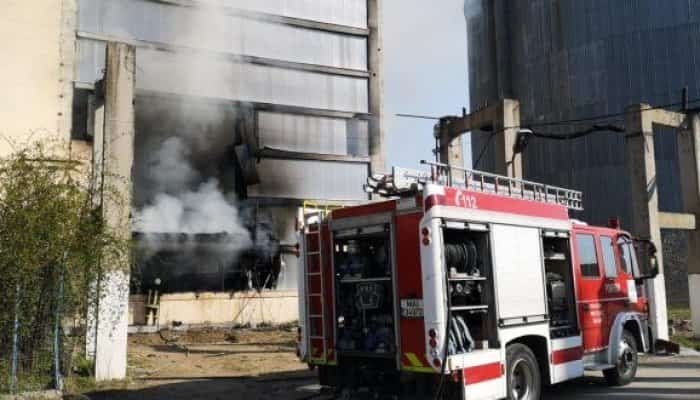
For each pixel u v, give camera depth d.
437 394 6.80
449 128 19.11
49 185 9.66
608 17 43.91
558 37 46.06
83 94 19.59
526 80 48.56
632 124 17.36
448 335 6.81
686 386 10.09
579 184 44.03
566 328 8.96
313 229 8.38
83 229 9.88
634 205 17.22
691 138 18.44
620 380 10.02
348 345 7.84
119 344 10.80
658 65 42.12
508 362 7.59
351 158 24.92
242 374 11.71
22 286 9.16
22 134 17.70
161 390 9.98
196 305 21.11
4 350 9.23
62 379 9.61
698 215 18.20
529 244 8.39
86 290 10.01
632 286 10.73
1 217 9.25
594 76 44.03
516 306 7.91
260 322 22.17
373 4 26.33
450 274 7.16
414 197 7.14
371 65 25.95
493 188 8.48
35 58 18.38
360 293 7.75
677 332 19.36
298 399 9.05
